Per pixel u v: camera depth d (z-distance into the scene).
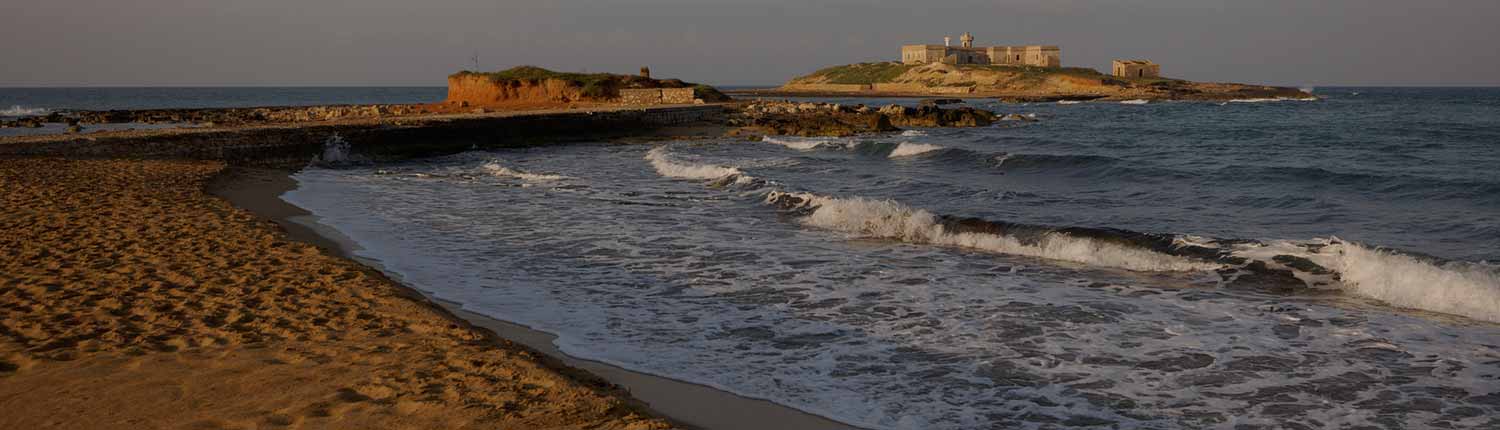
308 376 6.65
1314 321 9.47
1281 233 14.64
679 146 38.16
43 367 6.80
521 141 41.94
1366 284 10.76
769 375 7.70
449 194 21.20
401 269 12.13
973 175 24.81
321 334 7.77
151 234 12.54
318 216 17.09
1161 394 7.31
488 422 5.76
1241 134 42.69
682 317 9.74
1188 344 8.68
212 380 6.56
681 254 13.55
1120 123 58.69
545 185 23.25
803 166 27.62
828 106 65.19
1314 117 66.56
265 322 8.14
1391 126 48.09
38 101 150.62
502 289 11.04
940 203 18.80
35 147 26.98
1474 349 8.37
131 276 9.89
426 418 5.83
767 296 10.80
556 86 79.19
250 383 6.50
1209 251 12.66
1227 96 133.75
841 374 7.77
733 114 60.84
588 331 9.09
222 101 154.62
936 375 7.76
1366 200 18.05
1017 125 56.53
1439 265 11.12
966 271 12.28
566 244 14.36
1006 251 13.76
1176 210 17.36
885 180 23.06
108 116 70.12
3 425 5.67
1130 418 6.78
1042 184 22.28
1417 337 8.79
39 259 10.75
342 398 6.18
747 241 14.72
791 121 51.31
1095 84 151.75
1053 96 132.75
